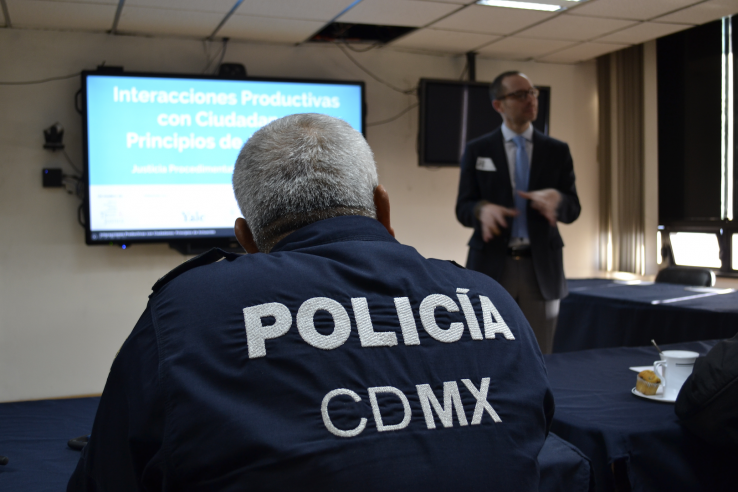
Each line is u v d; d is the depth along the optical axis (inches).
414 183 176.2
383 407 24.3
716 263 176.1
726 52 170.9
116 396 25.8
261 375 23.9
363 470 22.9
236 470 22.6
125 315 152.2
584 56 183.9
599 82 196.4
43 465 48.9
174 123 149.6
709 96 175.3
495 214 100.4
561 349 148.5
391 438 23.8
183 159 150.7
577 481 42.7
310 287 26.2
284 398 23.6
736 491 50.7
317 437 23.1
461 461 24.2
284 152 30.0
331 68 166.4
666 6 138.3
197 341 24.5
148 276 154.0
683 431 49.8
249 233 32.4
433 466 23.8
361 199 30.6
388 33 159.5
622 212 193.2
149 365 24.8
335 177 30.0
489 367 27.2
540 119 173.9
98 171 144.4
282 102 157.2
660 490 48.6
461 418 25.2
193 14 135.1
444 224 179.9
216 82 152.1
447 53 177.5
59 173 143.6
